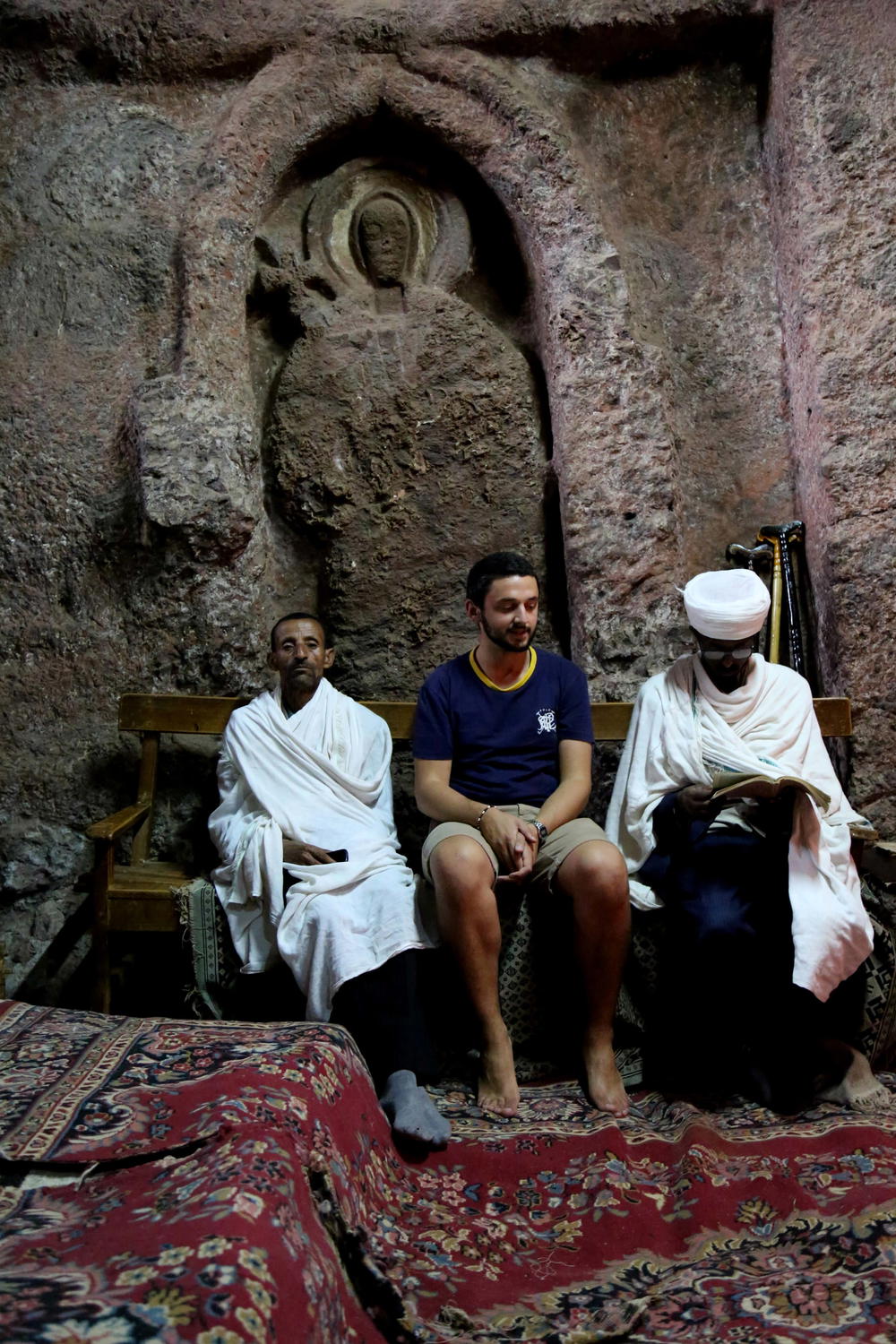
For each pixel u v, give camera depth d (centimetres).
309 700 355
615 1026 309
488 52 438
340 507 421
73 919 383
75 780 392
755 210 444
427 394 425
